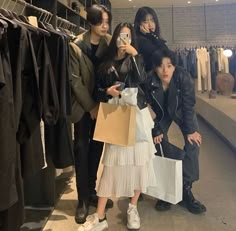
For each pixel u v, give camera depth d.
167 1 7.16
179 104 2.23
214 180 2.84
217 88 5.92
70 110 1.87
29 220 2.11
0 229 1.35
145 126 1.88
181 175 2.12
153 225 2.04
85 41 2.10
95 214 1.97
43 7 2.53
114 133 1.79
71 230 2.00
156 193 2.18
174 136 4.46
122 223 2.07
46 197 2.32
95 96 2.05
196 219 2.12
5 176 1.18
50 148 1.90
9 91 1.19
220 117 4.36
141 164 1.85
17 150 1.36
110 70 1.88
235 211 2.23
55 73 1.76
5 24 1.16
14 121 1.23
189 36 7.94
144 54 2.26
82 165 2.18
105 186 1.89
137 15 2.34
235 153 3.70
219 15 7.77
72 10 3.52
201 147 3.97
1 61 1.14
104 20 2.06
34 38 1.52
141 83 1.98
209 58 6.85
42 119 1.58
